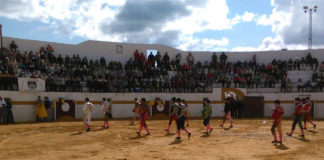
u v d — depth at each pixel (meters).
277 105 12.07
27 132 15.54
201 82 29.20
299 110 14.02
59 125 19.06
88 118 16.02
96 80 25.28
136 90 26.84
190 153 9.85
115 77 27.12
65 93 23.98
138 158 9.11
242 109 27.97
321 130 16.53
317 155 9.62
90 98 24.94
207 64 31.95
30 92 22.12
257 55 34.03
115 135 14.30
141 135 14.31
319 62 31.91
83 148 10.90
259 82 30.08
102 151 10.30
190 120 23.73
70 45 28.95
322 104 27.34
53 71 24.89
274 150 10.43
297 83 29.34
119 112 25.78
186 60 33.12
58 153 9.99
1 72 20.91
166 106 27.08
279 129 11.97
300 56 32.72
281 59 33.28
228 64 31.97
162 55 32.62
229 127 18.05
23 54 25.12
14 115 21.25
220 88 28.84
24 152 10.17
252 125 19.41
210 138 13.32
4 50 23.14
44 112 22.08
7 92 20.83
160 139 13.02
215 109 28.52
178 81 27.98
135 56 30.44
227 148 10.78
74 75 25.20
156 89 27.25
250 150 10.41
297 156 9.45
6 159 9.11
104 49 30.67
